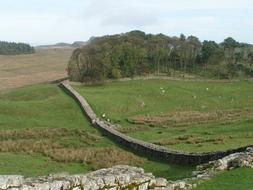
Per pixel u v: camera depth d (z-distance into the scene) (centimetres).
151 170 4428
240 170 2503
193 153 4394
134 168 2183
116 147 6025
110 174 1972
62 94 10519
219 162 2677
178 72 14775
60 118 8419
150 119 8325
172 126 7675
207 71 15212
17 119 8100
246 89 12006
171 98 10494
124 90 10956
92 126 7838
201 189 2162
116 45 13688
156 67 14500
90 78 12088
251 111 8988
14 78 17412
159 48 15025
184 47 15712
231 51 16988
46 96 10512
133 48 13875
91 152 5509
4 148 5756
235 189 2127
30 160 5034
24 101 9769
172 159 4622
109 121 8275
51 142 6309
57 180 1708
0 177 1556
